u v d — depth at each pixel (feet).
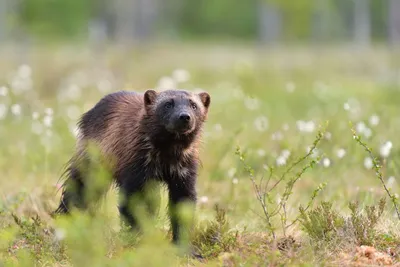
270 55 157.58
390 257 27.32
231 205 35.58
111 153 31.35
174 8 264.11
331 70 123.03
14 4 172.96
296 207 34.76
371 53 153.79
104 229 28.35
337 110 66.08
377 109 62.90
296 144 44.09
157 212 31.68
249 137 52.26
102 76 96.07
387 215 31.94
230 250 28.07
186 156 31.01
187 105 30.42
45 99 81.87
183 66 125.70
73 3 183.73
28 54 129.49
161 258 24.23
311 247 27.14
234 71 114.11
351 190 38.19
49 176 44.01
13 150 49.78
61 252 27.94
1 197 37.42
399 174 39.11
